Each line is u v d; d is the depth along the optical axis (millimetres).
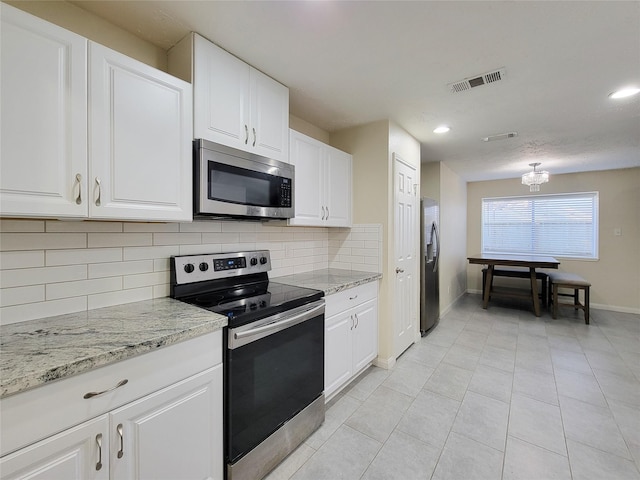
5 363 828
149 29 1429
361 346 2352
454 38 1502
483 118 2543
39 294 1216
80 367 859
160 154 1312
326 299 1917
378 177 2617
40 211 1000
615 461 1551
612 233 4574
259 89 1786
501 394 2193
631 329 3639
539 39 1502
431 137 3061
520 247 5367
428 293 3449
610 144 3258
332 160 2484
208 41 1503
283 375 1563
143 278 1544
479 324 3859
